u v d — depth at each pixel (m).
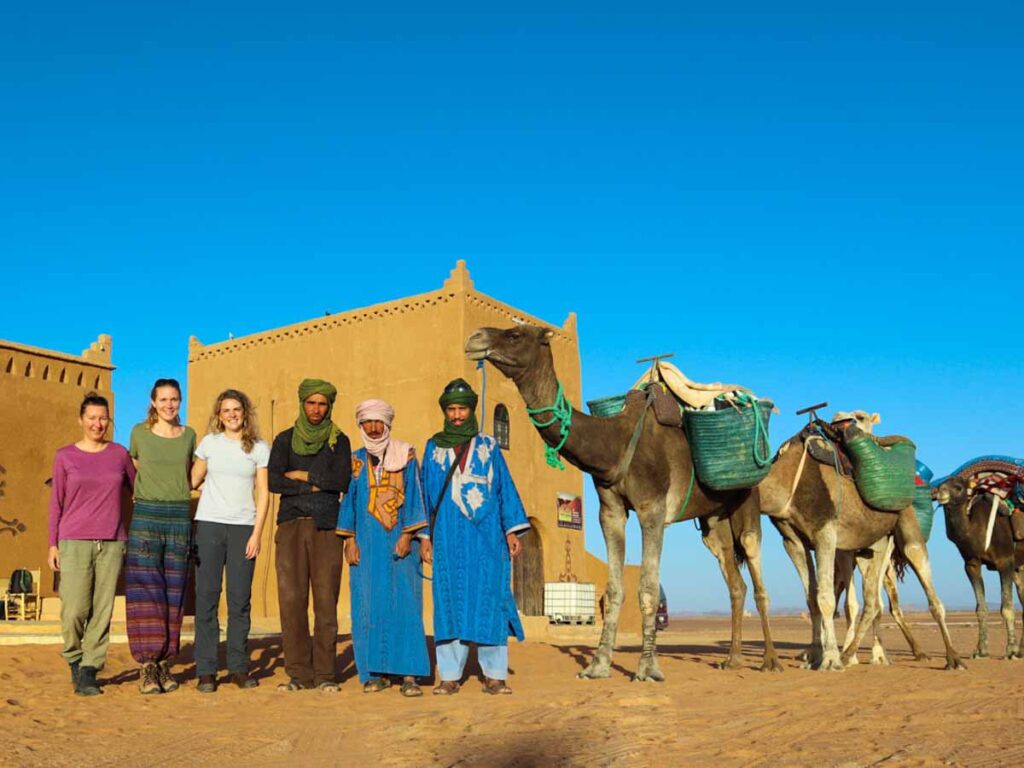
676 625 50.91
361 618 7.71
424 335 24.08
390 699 7.16
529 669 10.18
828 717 6.14
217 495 7.87
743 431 9.01
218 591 7.81
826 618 10.59
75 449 7.55
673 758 4.74
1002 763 4.55
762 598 10.48
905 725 5.81
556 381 8.46
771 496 10.74
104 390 24.22
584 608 24.56
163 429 7.81
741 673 10.09
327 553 7.93
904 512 11.45
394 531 7.77
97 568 7.46
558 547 25.56
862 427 11.01
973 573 14.17
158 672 7.60
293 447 7.90
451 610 7.53
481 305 24.38
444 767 4.58
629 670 10.07
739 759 4.69
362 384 24.83
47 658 9.52
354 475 7.93
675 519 9.38
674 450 9.12
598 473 8.74
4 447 21.78
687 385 9.41
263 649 10.31
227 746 5.25
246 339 26.98
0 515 21.47
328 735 5.62
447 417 7.89
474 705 6.69
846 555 11.91
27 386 22.47
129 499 18.95
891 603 12.65
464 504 7.65
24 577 18.09
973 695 7.43
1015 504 13.80
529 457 25.08
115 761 4.84
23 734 5.59
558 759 4.73
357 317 25.19
